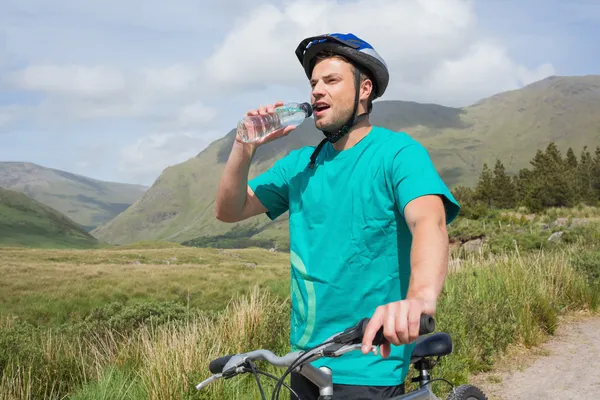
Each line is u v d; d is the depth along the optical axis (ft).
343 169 7.77
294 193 8.28
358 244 7.49
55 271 169.48
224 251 323.98
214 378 7.05
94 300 117.91
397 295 7.47
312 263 7.79
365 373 7.36
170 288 127.54
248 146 8.27
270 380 18.54
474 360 23.71
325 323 7.66
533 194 222.48
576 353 25.96
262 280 139.13
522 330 27.68
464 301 26.25
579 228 78.18
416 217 6.53
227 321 24.09
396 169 7.14
